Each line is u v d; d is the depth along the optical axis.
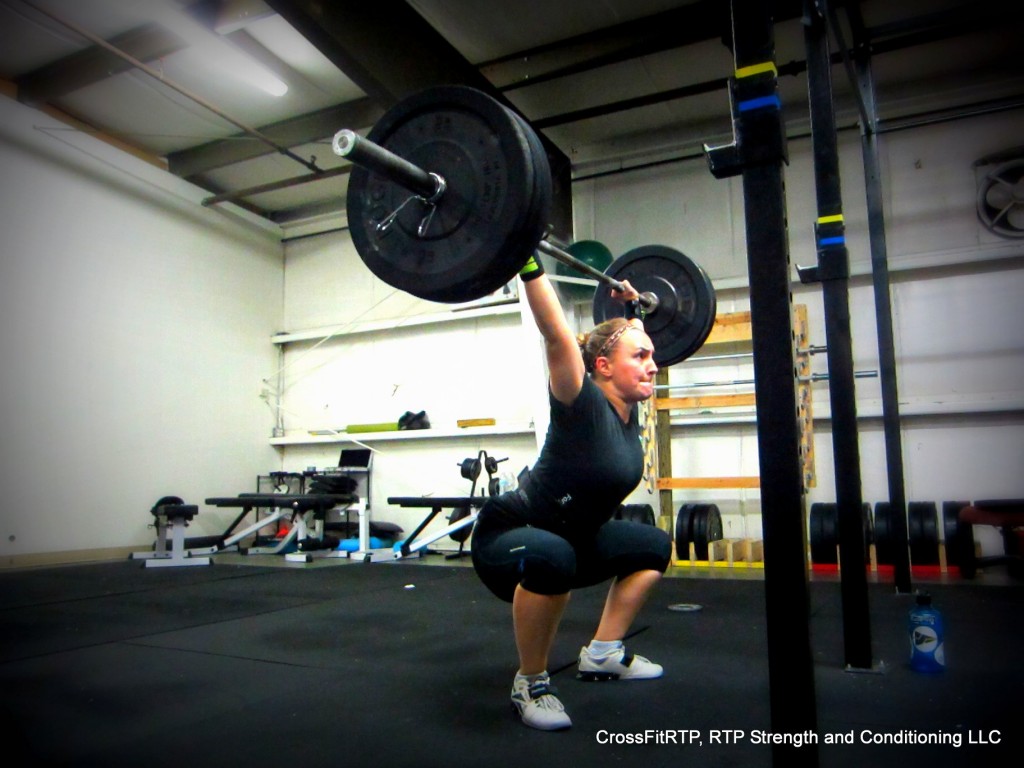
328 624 2.52
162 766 1.22
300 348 6.63
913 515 3.96
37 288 4.77
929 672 1.74
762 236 0.98
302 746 1.31
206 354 5.97
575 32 4.20
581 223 5.53
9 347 4.59
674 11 4.05
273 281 6.72
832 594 3.06
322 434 6.26
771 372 0.96
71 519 4.88
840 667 1.80
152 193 5.59
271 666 1.92
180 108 5.07
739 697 1.56
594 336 1.58
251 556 5.27
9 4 4.00
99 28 4.24
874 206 3.00
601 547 1.62
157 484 5.49
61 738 1.37
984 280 4.41
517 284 5.50
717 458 4.93
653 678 1.71
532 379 4.91
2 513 4.50
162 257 5.64
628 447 1.48
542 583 1.37
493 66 4.48
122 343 5.30
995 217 4.39
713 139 5.18
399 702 1.58
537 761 1.21
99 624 2.56
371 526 5.71
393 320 6.17
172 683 1.77
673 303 2.13
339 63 3.59
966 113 4.50
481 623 2.52
